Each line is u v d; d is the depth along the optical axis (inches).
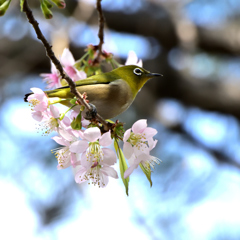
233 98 590.9
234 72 623.8
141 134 221.5
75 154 224.2
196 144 595.5
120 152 224.5
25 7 182.5
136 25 599.8
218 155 589.3
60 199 483.2
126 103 279.9
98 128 213.5
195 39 600.4
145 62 606.5
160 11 609.9
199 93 596.4
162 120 592.4
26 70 588.4
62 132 221.0
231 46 604.7
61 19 532.7
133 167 206.4
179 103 618.8
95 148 215.5
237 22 620.4
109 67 432.1
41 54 593.3
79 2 476.4
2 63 582.2
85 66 291.6
